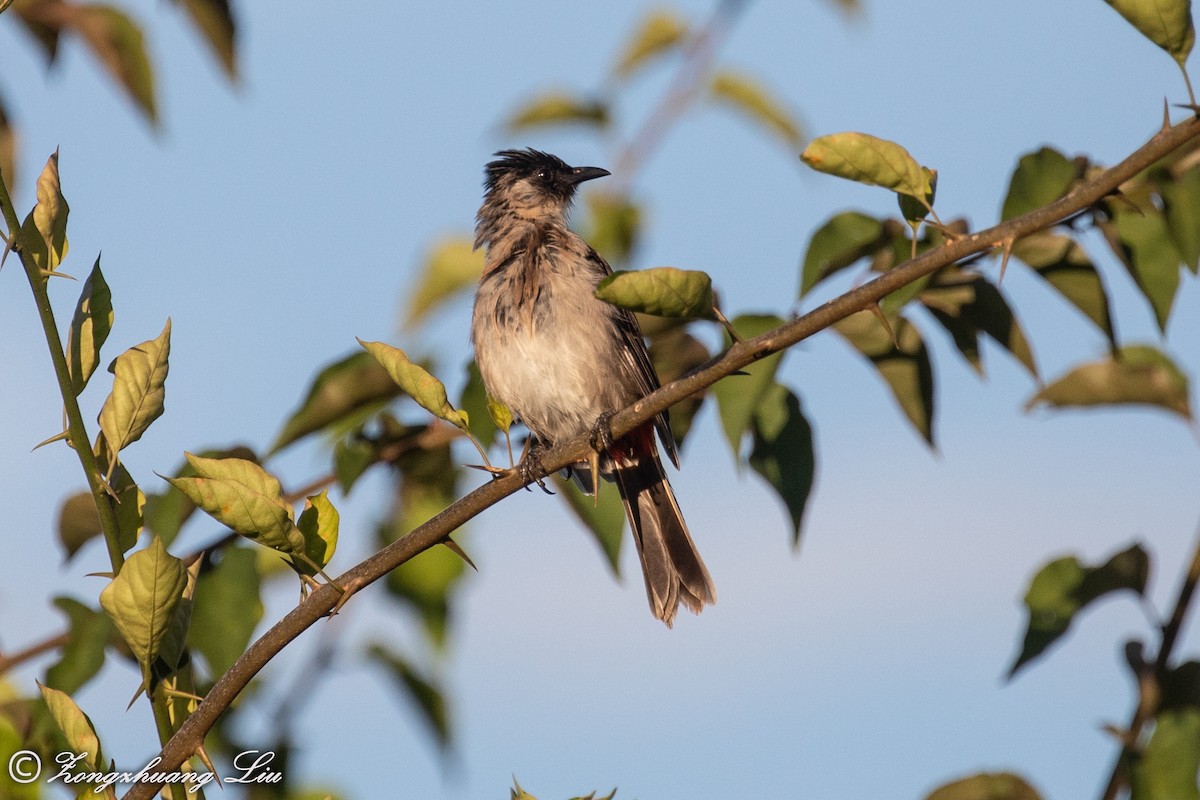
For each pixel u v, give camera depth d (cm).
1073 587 815
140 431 689
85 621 848
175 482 649
